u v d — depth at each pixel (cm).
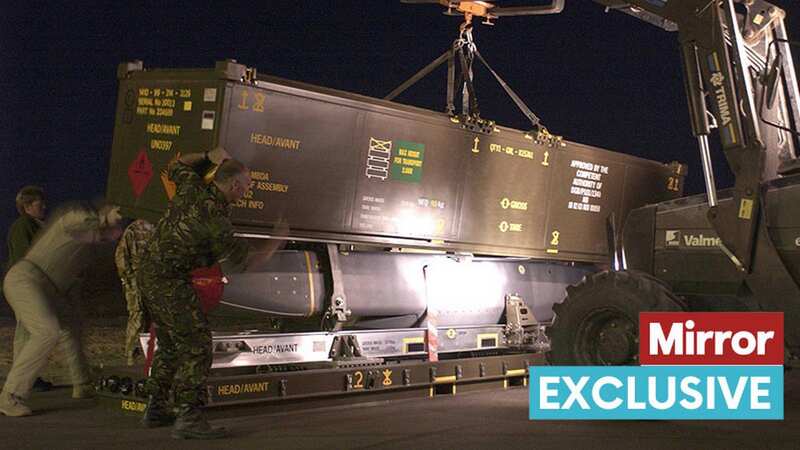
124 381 718
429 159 891
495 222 968
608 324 773
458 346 935
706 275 775
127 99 790
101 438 616
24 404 720
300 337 799
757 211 728
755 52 784
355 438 626
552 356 795
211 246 624
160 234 622
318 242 838
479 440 623
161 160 760
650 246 809
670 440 634
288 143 773
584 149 1052
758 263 728
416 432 653
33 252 726
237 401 710
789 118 803
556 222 1038
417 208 889
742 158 733
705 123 753
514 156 975
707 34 747
